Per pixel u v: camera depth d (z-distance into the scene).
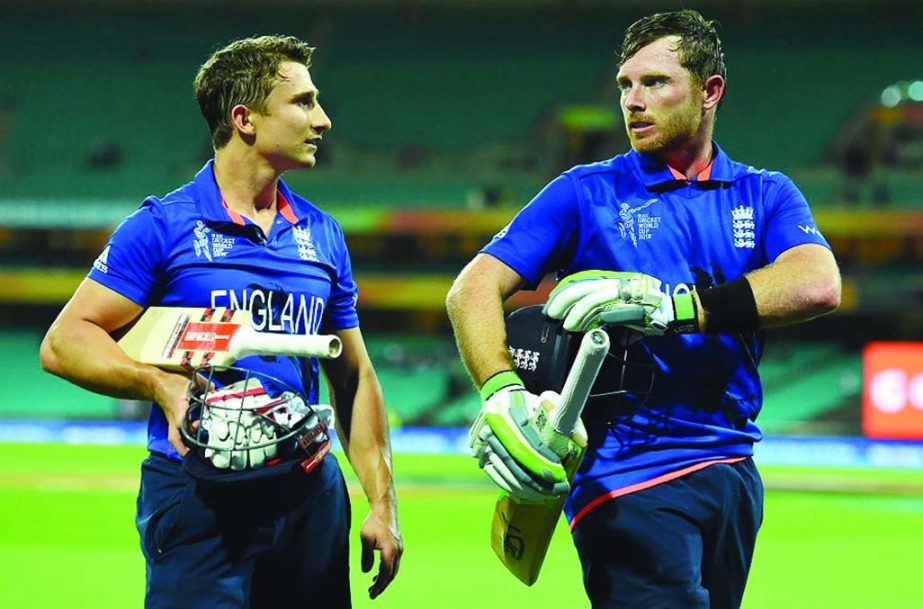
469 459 81.94
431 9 125.50
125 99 119.50
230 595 12.05
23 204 106.12
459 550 36.75
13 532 40.22
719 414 12.35
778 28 123.12
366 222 102.94
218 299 12.27
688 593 11.82
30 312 115.69
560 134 114.81
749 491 12.41
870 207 101.25
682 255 12.30
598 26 125.25
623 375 12.17
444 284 105.81
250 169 12.63
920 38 121.19
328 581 12.91
